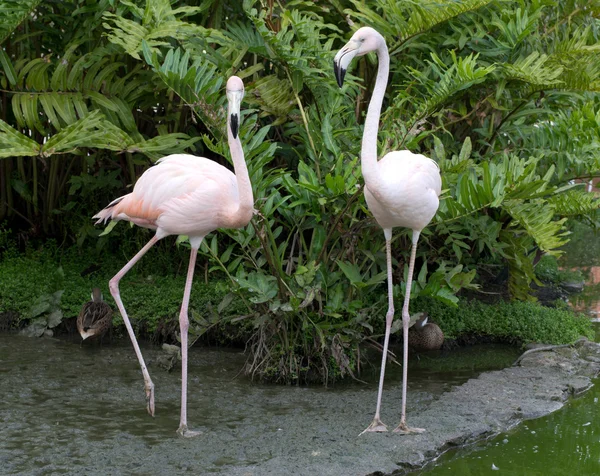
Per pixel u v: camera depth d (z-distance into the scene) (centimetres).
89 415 643
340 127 798
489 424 637
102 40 934
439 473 554
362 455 557
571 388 739
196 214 610
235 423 630
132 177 980
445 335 888
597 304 1109
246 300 750
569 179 890
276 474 515
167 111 938
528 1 931
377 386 748
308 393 715
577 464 575
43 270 995
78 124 762
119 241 1080
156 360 806
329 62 758
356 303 717
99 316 844
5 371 755
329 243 779
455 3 764
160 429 613
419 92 810
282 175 709
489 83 845
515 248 873
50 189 1067
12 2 802
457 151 902
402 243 909
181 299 900
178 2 902
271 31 726
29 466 532
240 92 567
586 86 827
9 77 838
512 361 845
